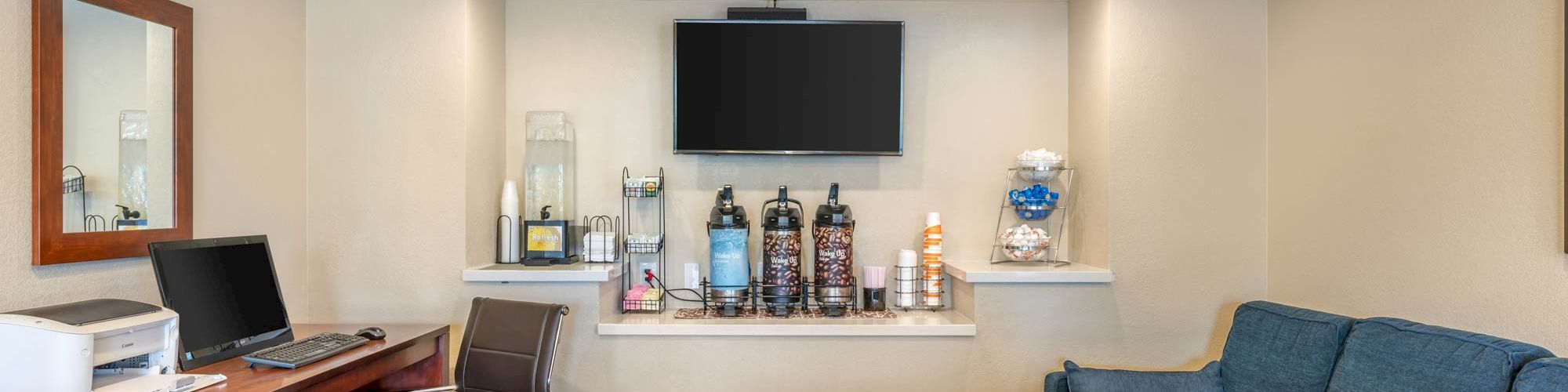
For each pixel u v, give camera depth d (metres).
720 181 3.87
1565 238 2.15
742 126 3.73
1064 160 3.87
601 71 3.85
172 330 2.30
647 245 3.68
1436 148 2.57
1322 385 2.61
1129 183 3.38
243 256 2.79
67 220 2.47
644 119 3.86
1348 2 2.93
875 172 3.86
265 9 3.24
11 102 2.32
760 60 3.73
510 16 3.85
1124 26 3.38
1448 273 2.53
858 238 3.88
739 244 3.61
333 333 2.93
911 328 3.40
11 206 2.33
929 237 3.73
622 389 3.43
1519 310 2.30
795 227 3.60
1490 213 2.39
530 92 3.85
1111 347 3.41
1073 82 3.79
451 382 3.40
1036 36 3.87
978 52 3.87
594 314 3.41
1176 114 3.39
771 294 3.61
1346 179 2.94
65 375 1.99
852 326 3.40
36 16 2.38
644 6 3.87
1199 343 3.40
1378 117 2.79
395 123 3.43
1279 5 3.33
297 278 3.41
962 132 3.86
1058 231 3.87
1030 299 3.42
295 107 3.40
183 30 2.84
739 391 3.41
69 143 2.48
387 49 3.43
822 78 3.73
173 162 2.81
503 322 3.01
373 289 3.44
